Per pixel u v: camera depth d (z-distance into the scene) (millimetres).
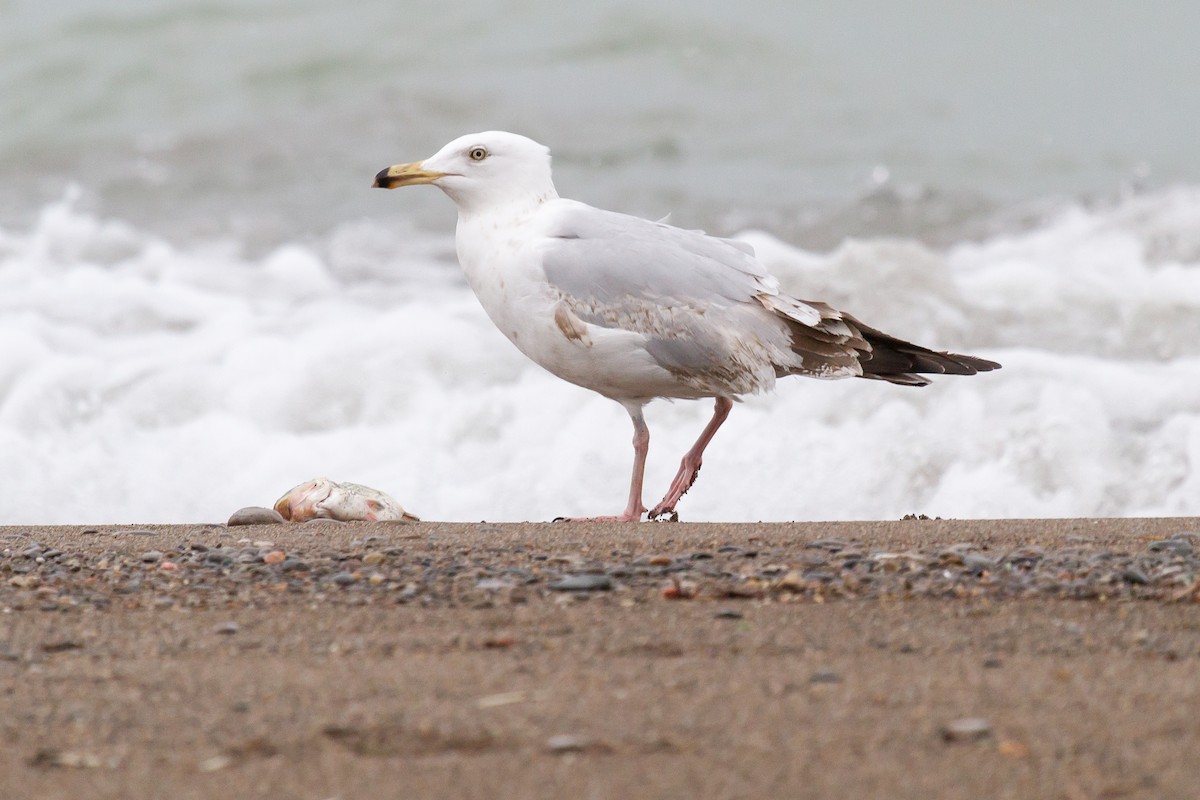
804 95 28859
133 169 26188
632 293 9688
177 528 10078
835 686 5621
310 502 10742
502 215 10141
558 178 24875
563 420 14320
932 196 23359
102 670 5969
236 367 15867
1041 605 7082
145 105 29062
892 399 14164
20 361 16094
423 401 14984
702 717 5246
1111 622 6742
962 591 7340
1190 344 16188
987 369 10234
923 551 8359
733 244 10164
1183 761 4773
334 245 21859
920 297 17234
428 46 30688
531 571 7887
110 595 7543
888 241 18344
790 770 4742
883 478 13438
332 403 15133
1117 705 5340
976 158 25656
